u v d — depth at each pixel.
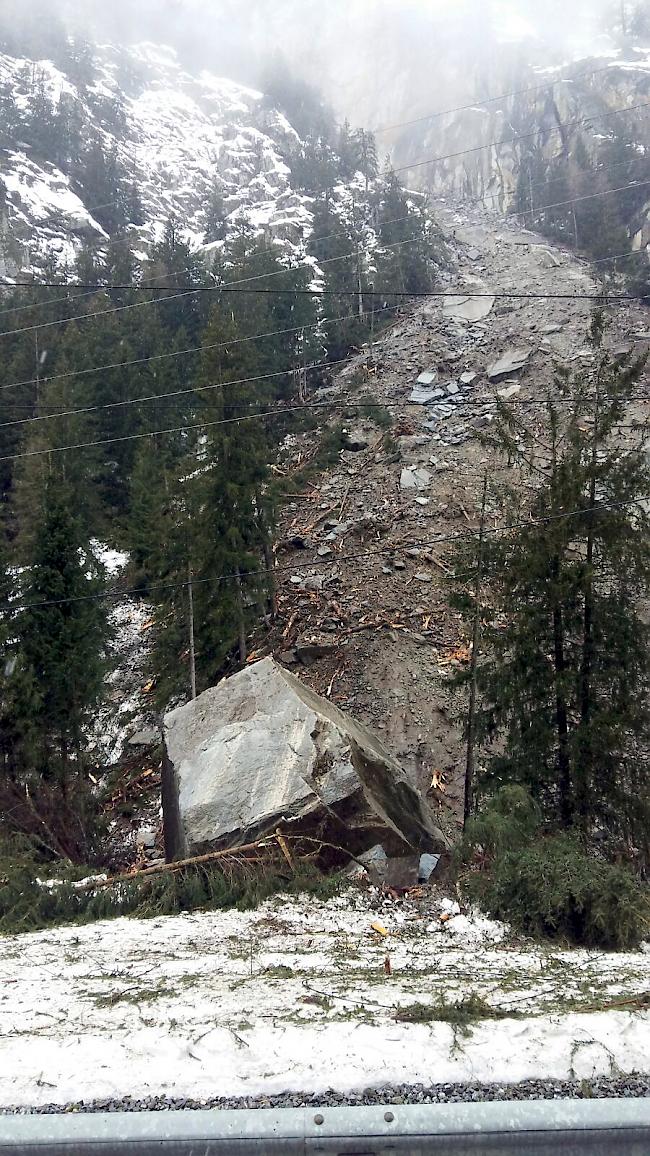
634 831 11.21
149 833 15.12
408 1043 3.83
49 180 65.19
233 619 19.09
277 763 10.55
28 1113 3.16
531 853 7.93
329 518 25.50
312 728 10.92
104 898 8.22
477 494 24.72
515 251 51.03
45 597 16.11
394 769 12.46
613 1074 3.61
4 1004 4.82
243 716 11.79
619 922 6.96
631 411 23.86
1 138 66.19
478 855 10.03
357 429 30.42
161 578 20.08
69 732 15.97
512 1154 2.95
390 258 45.22
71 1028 4.23
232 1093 3.31
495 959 6.21
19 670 15.41
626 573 11.63
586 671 11.66
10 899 8.12
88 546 18.42
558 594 11.48
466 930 7.40
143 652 22.02
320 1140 2.91
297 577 23.09
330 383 36.75
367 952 6.37
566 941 7.01
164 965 5.84
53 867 10.50
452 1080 3.47
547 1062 3.66
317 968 5.72
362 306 42.94
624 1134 3.01
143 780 17.33
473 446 27.53
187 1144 2.90
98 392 29.39
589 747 11.25
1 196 58.28
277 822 9.73
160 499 21.44
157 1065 3.59
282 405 32.81
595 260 46.47
